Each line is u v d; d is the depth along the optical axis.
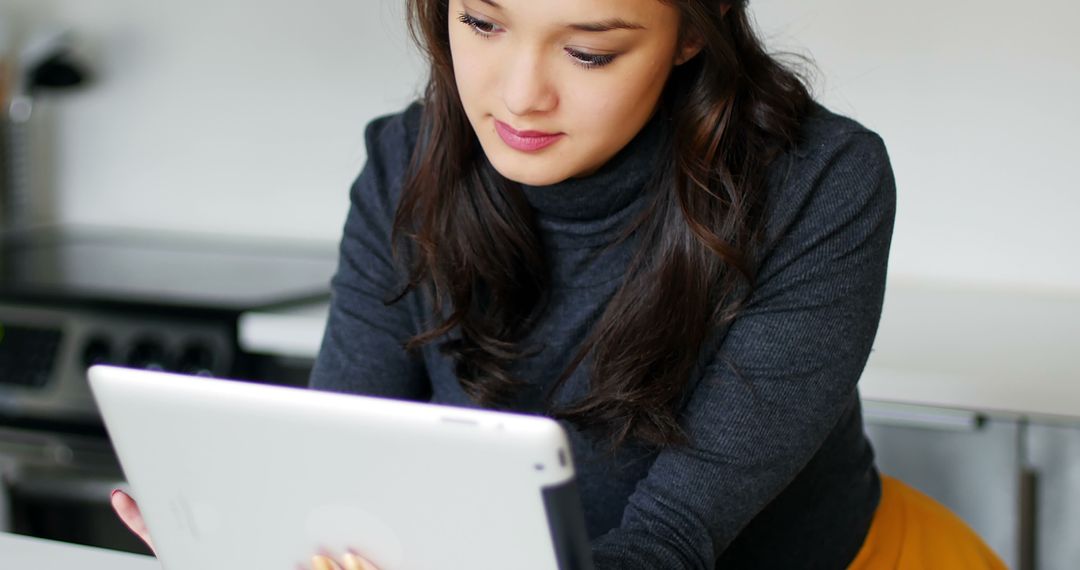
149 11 2.73
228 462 0.89
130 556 1.23
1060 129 2.23
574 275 1.28
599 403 1.21
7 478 2.21
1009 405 1.78
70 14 2.79
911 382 1.81
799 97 1.22
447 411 0.79
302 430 0.84
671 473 1.14
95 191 2.86
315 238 2.72
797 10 2.30
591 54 1.03
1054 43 2.20
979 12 2.22
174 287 2.25
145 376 0.89
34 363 2.21
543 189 1.25
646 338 1.19
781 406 1.15
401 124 1.42
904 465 1.94
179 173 2.79
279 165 2.71
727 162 1.18
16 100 2.77
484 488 0.80
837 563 1.37
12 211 2.81
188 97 2.74
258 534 0.92
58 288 2.22
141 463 0.93
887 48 2.28
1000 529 1.90
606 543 1.08
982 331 2.02
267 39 2.66
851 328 1.17
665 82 1.18
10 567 1.19
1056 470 1.88
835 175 1.18
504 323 1.31
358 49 2.59
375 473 0.83
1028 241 2.28
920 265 2.34
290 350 2.08
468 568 0.85
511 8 1.01
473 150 1.27
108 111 2.81
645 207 1.23
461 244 1.29
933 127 2.28
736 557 1.36
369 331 1.40
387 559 0.87
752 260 1.16
